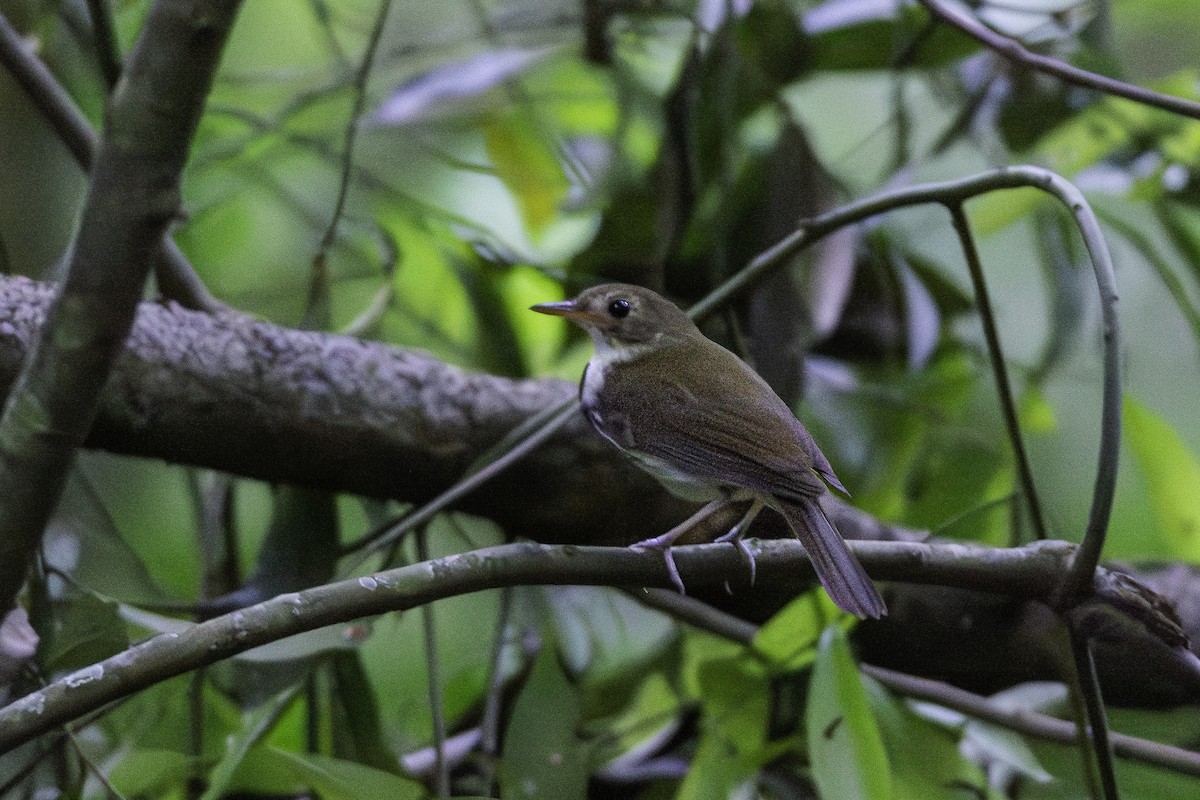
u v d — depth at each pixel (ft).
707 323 31.86
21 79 26.27
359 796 23.41
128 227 16.69
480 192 33.24
